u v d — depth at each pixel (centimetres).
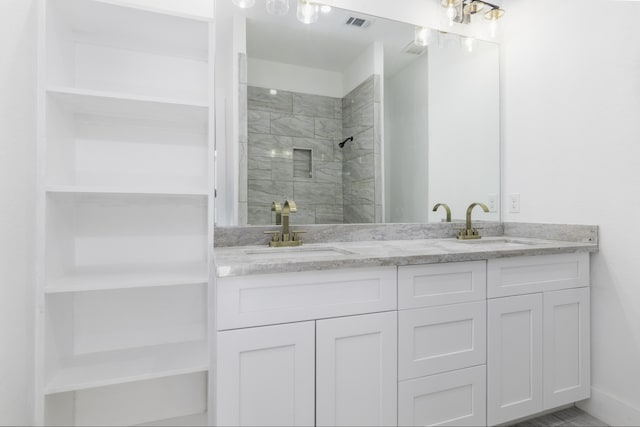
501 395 141
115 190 121
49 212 118
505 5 210
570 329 157
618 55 153
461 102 213
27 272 113
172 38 147
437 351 131
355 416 118
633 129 148
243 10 166
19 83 108
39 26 113
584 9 167
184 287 155
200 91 160
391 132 195
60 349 128
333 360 115
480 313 138
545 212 187
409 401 126
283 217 163
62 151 129
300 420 111
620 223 153
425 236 201
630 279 149
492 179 215
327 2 181
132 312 148
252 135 167
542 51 188
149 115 145
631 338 149
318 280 114
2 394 101
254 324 107
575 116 171
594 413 162
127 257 149
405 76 198
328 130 182
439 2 205
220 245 160
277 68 172
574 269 159
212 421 120
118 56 147
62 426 134
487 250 140
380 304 122
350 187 186
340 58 183
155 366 129
